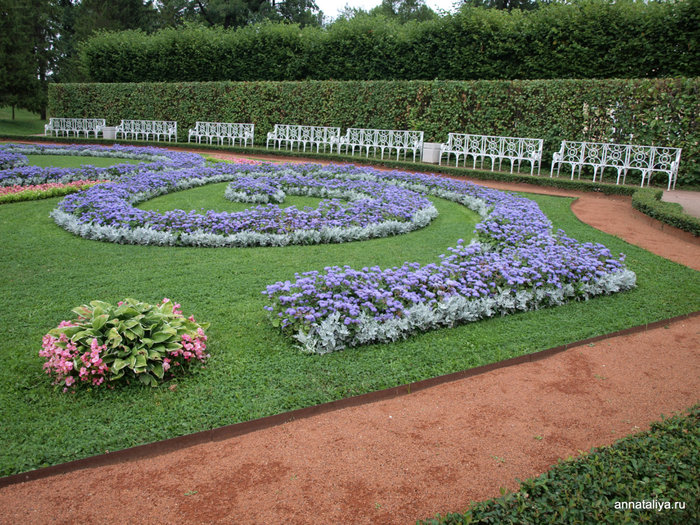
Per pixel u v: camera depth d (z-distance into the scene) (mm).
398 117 19141
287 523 2615
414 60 20375
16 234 7559
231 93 22812
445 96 17766
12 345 4262
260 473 3000
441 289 5223
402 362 4230
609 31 16094
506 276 5496
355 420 3553
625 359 4543
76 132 24875
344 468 3053
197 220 7703
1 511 2682
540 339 4762
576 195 12461
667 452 2715
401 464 3102
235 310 5062
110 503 2752
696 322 5387
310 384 3832
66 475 2969
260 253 7035
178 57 25844
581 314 5387
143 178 10945
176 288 5602
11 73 34344
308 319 4371
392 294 4961
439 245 7664
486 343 4641
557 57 17141
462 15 18703
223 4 39062
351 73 22203
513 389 4016
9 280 5707
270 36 23672
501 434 3432
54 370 3699
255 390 3729
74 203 8555
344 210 8672
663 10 15117
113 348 3703
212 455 3164
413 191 12320
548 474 2664
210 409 3494
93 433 3230
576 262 6113
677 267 7000
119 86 25516
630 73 16141
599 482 2484
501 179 14211
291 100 21438
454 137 17391
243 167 13734
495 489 2896
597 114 14930
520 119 16531
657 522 2236
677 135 13781
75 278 5832
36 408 3453
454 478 2984
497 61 18453
